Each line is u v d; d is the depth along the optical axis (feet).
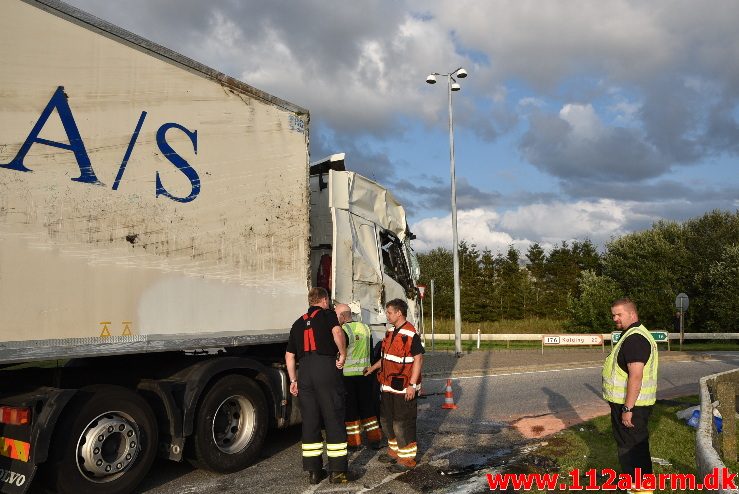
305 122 23.77
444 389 40.01
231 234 20.21
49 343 14.87
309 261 23.38
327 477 19.62
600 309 102.06
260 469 20.54
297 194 23.11
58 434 15.64
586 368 53.72
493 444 24.06
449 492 17.93
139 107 17.53
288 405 22.45
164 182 18.10
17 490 15.02
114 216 16.61
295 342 19.39
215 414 19.53
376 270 27.14
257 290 21.03
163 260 17.89
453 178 69.87
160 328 17.66
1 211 14.14
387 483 18.89
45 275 14.92
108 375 18.35
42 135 15.08
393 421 20.88
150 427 17.63
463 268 159.33
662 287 107.55
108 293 16.31
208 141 19.65
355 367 23.04
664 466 19.74
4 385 16.62
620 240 120.47
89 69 16.29
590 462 20.89
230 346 19.99
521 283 157.58
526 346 81.61
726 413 20.04
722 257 103.19
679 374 49.37
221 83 20.27
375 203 28.50
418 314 31.24
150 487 18.56
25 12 14.94
